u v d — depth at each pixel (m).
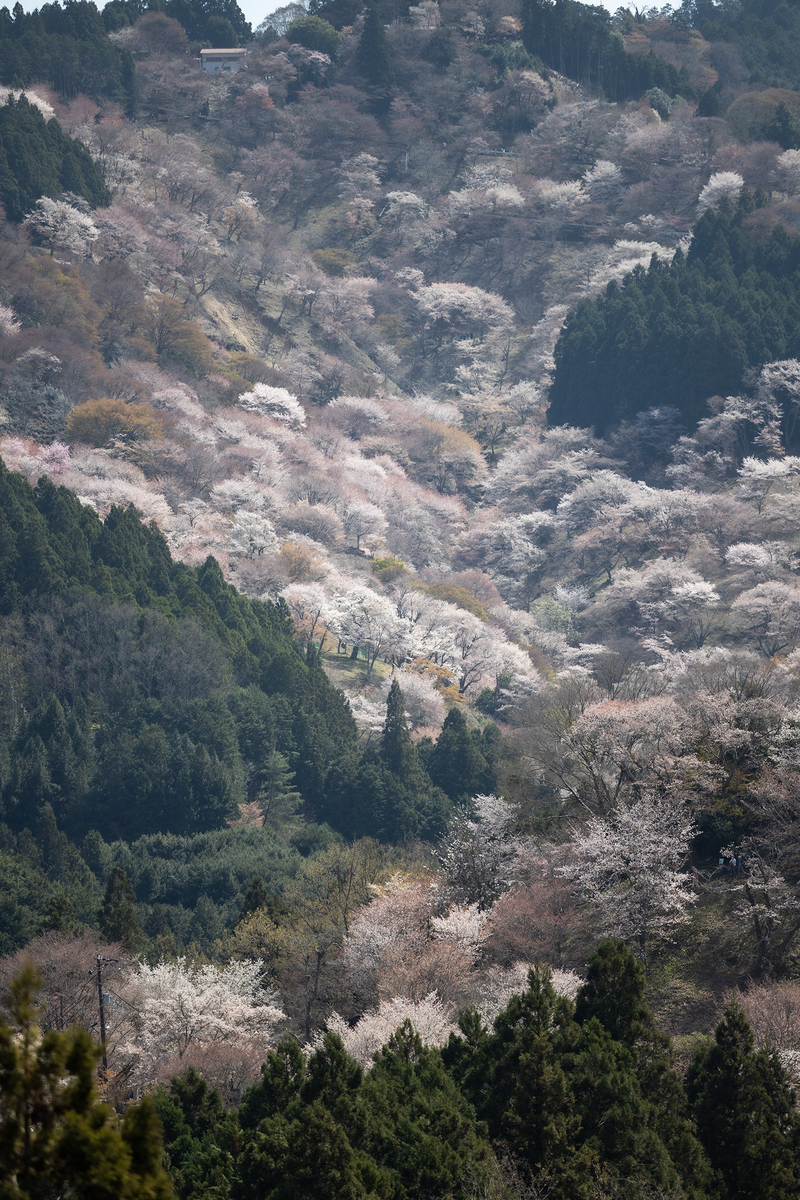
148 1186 12.80
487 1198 32.72
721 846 60.53
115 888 77.75
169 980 61.88
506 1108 38.72
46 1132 12.80
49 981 62.66
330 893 78.38
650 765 65.00
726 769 63.75
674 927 56.53
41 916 85.88
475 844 68.31
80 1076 13.09
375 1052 44.88
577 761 71.25
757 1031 44.72
